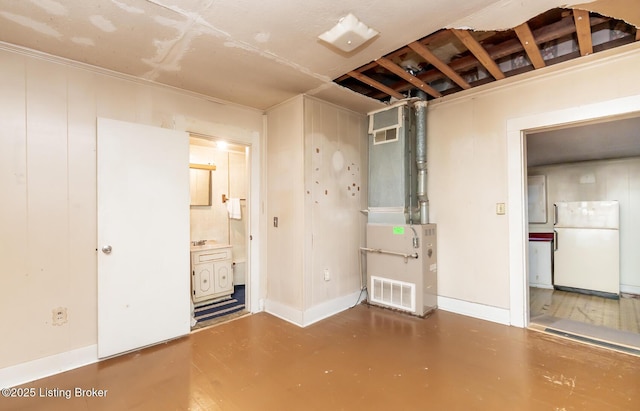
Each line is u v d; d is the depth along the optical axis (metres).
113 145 2.52
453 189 3.39
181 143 2.92
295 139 3.22
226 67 2.53
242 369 2.25
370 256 3.71
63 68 2.34
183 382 2.10
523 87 2.89
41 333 2.22
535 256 4.82
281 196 3.39
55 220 2.29
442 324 3.04
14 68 2.14
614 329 2.88
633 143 3.79
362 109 3.68
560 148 4.09
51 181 2.28
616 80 2.41
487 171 3.14
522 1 1.76
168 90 2.89
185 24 1.92
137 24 1.91
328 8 1.79
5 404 1.88
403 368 2.22
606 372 2.12
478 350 2.48
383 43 2.21
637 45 2.26
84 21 1.87
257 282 3.55
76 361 2.34
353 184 3.72
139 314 2.61
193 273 3.81
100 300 2.42
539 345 2.55
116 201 2.52
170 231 2.81
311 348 2.57
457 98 3.32
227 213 4.79
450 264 3.42
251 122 3.54
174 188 2.86
